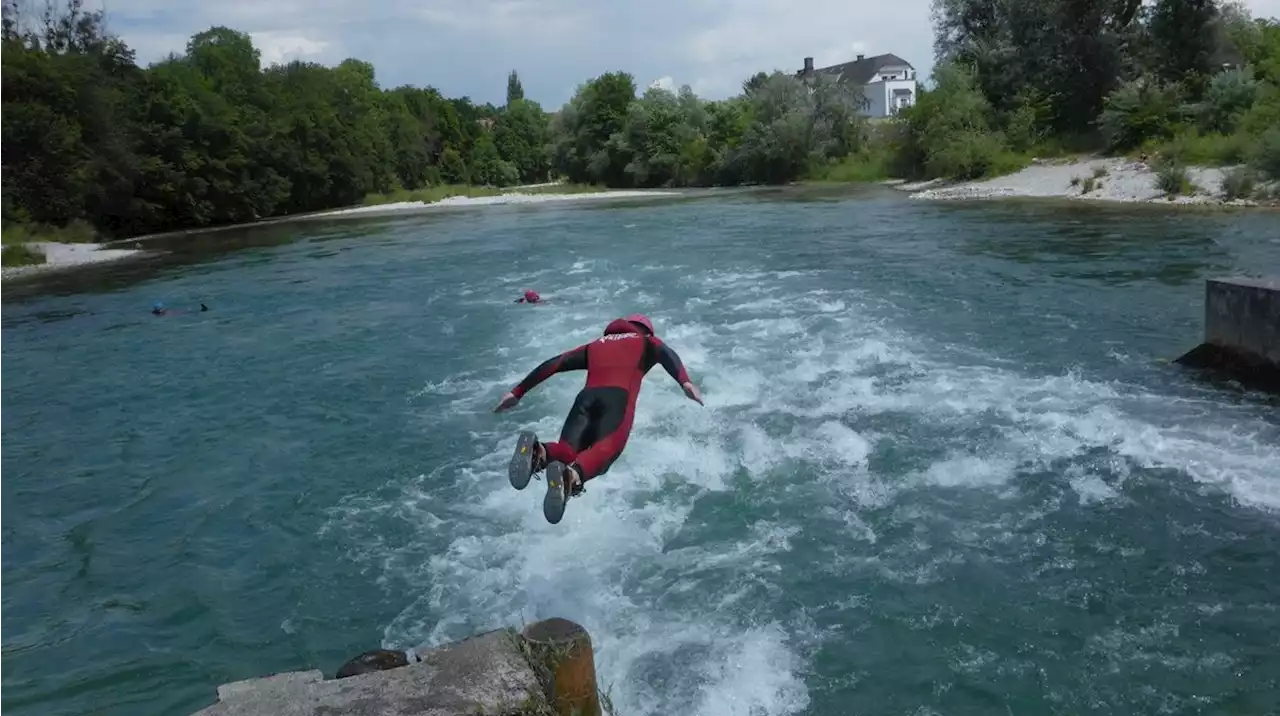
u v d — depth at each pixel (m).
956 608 6.81
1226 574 7.09
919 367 12.57
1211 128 39.50
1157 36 45.81
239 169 56.66
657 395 11.83
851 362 12.93
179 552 8.50
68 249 40.19
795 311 16.59
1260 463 8.95
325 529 8.77
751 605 6.99
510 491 9.34
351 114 74.12
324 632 7.00
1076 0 48.88
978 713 5.67
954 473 9.08
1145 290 16.84
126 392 14.35
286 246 37.84
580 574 7.58
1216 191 31.64
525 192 74.12
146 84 53.47
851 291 18.28
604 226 37.41
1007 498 8.53
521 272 24.28
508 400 6.39
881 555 7.64
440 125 108.06
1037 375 12.05
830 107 67.44
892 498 8.65
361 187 70.12
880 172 59.84
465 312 18.86
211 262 33.12
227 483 10.12
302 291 23.75
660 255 25.95
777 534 8.09
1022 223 28.39
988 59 52.56
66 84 45.47
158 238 47.34
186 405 13.36
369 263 29.23
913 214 34.03
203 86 59.34
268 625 7.16
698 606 7.02
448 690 4.40
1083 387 11.45
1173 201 31.66
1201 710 5.59
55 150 44.12
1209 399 10.84
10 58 44.31
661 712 5.76
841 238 27.59
